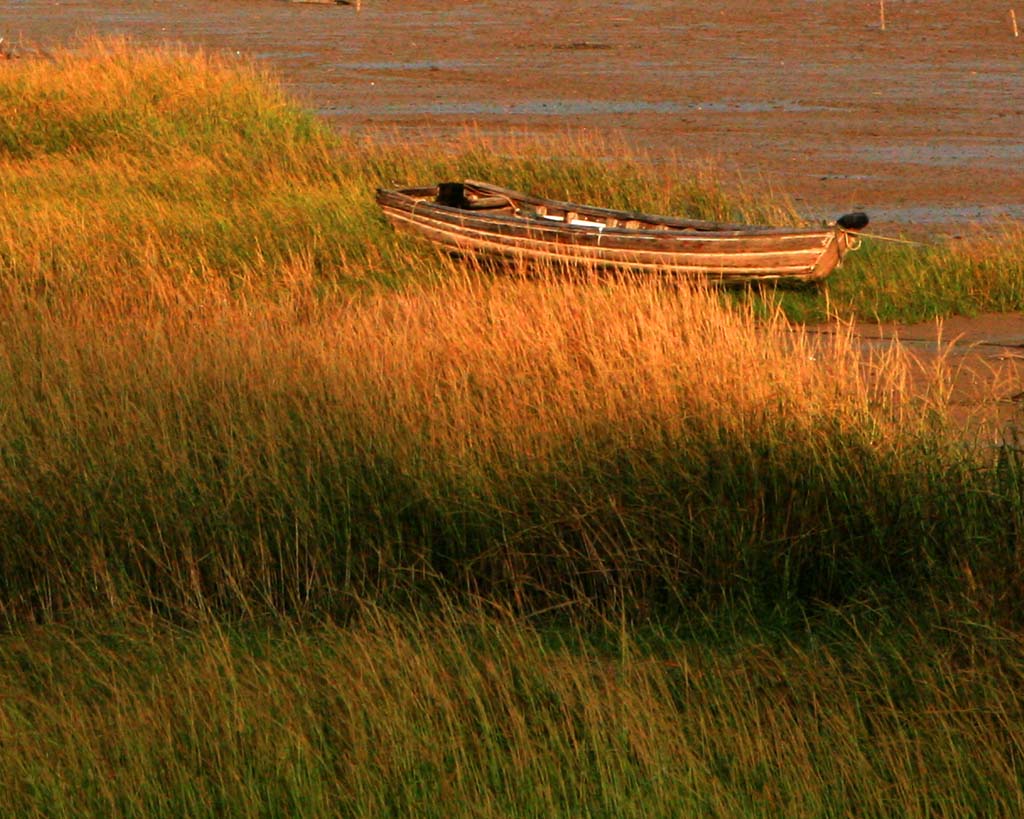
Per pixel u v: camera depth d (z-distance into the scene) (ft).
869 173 256.32
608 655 77.10
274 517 88.28
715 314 109.70
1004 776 60.85
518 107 339.36
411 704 66.59
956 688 68.59
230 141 232.73
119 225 180.96
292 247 177.17
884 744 63.31
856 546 84.79
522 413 95.91
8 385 100.17
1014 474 85.71
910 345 148.97
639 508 87.45
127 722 65.46
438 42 482.69
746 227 172.14
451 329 113.29
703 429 92.32
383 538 88.12
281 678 70.64
